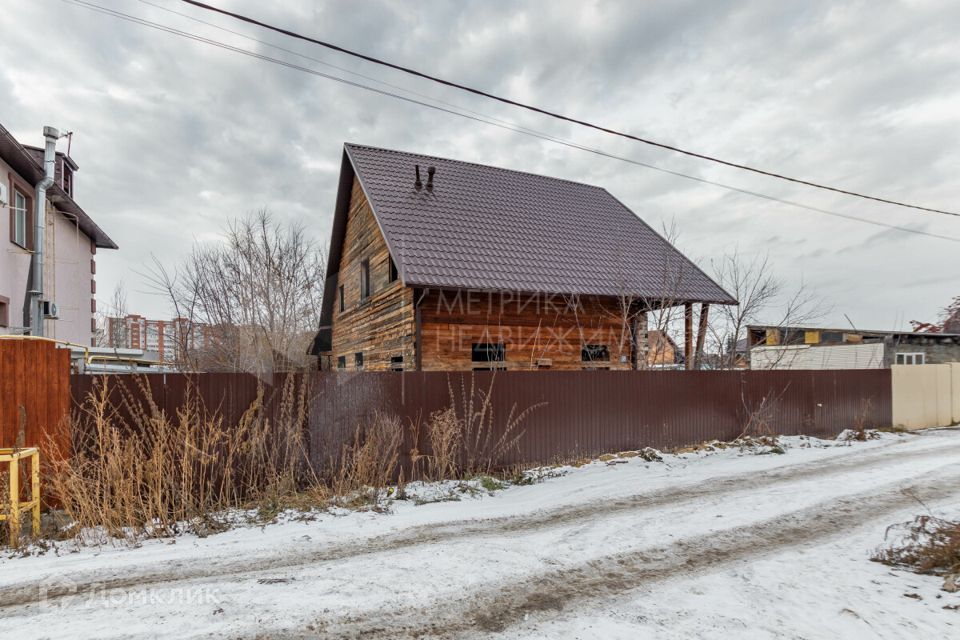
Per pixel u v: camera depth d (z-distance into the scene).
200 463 5.70
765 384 10.82
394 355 11.14
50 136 10.69
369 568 3.98
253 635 2.92
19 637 2.84
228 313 15.02
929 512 5.59
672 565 4.11
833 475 7.56
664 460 8.48
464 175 14.31
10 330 9.76
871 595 3.52
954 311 35.16
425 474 7.30
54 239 12.09
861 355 20.89
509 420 7.95
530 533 4.93
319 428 6.67
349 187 14.91
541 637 2.94
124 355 11.37
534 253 11.84
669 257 13.84
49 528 4.79
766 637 2.94
